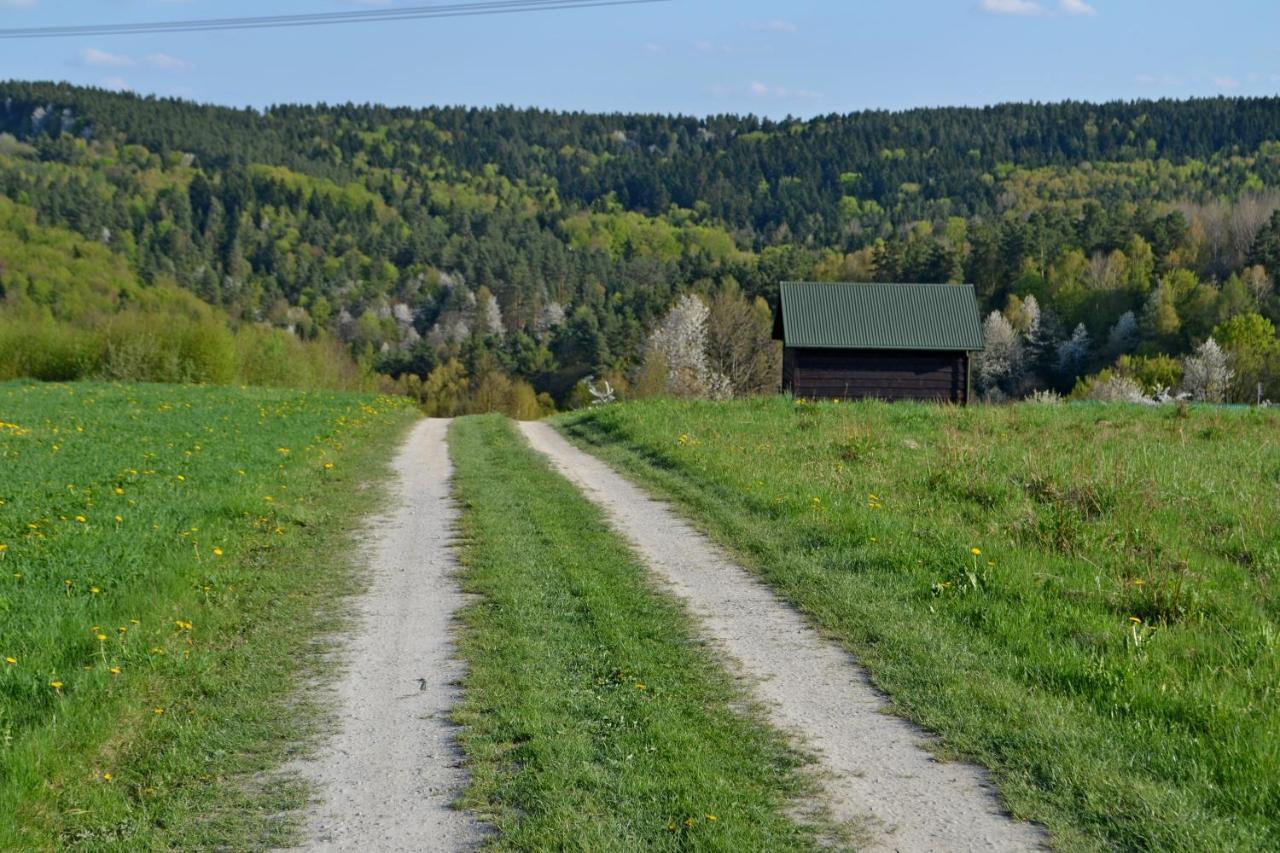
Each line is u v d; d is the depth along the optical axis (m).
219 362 59.19
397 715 7.34
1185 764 6.04
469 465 20.97
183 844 5.55
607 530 13.57
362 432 26.59
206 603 9.83
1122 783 5.86
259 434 22.97
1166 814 5.48
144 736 6.93
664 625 9.23
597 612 9.64
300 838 5.61
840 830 5.53
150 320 59.84
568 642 8.85
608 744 6.67
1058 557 10.73
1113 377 65.75
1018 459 16.62
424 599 10.45
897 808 5.77
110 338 58.06
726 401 29.80
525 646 8.73
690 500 15.47
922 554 10.92
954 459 16.41
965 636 8.58
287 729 7.11
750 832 5.48
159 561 10.59
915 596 9.77
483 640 8.96
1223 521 12.53
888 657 8.22
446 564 12.00
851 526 12.35
